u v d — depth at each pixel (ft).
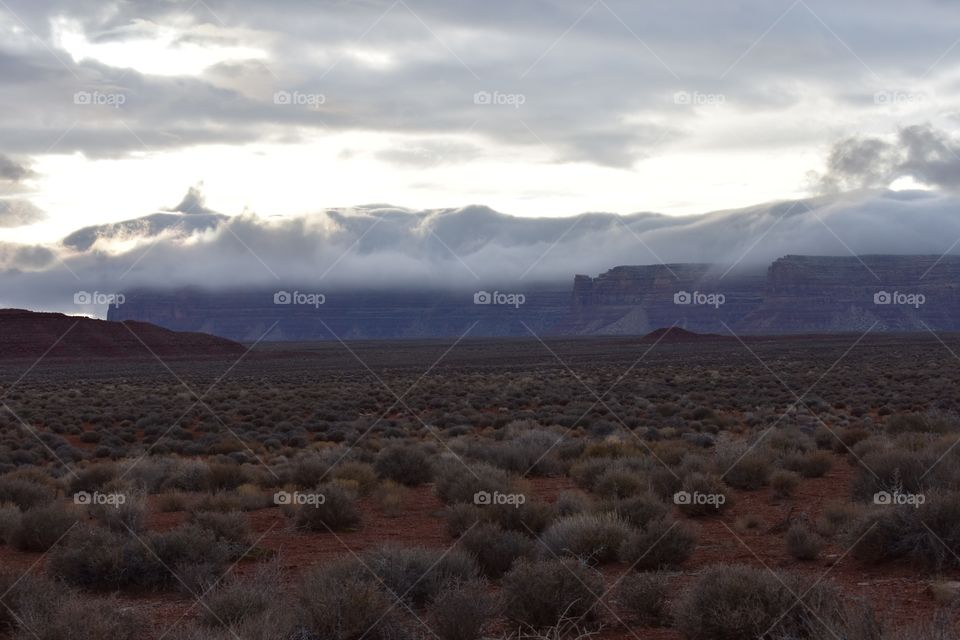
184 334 550.77
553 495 69.51
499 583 41.06
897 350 416.46
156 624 35.12
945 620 25.81
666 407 146.92
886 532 41.37
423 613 35.83
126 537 48.32
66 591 36.78
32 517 54.29
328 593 31.86
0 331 489.26
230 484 79.82
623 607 35.29
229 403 193.36
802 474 75.61
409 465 80.33
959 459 58.29
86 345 497.87
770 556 45.39
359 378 295.69
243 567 46.47
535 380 254.47
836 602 28.55
